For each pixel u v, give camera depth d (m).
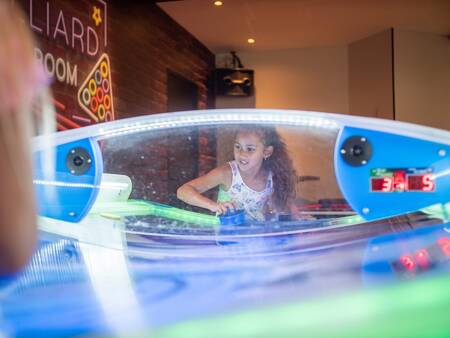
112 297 0.76
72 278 0.87
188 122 1.34
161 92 4.29
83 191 1.26
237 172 1.32
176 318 0.66
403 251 0.99
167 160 1.34
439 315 0.64
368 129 1.22
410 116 4.96
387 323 0.62
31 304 0.72
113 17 3.39
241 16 4.49
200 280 0.86
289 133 1.30
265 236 1.23
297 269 0.91
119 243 1.18
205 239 1.21
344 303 0.70
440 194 1.19
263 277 0.87
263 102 5.63
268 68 5.62
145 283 0.85
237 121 1.33
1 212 0.40
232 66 5.64
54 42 2.67
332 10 4.37
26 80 0.44
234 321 0.64
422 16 4.55
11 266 0.42
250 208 1.30
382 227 1.20
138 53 3.81
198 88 5.20
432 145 1.19
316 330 0.60
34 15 2.49
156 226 1.27
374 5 4.27
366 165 1.22
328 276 0.85
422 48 5.01
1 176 0.41
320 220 1.24
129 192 1.30
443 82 5.09
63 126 2.72
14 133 0.42
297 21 4.64
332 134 1.25
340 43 5.38
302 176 1.28
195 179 1.34
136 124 1.33
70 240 1.18
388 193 1.21
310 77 5.53
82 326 0.65
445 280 0.79
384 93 5.01
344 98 5.45
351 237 1.14
